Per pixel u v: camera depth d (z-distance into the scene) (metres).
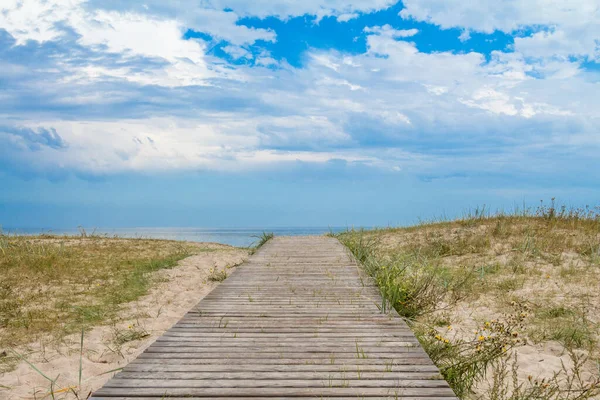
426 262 9.69
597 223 12.88
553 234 12.01
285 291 7.23
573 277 8.45
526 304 6.98
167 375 3.73
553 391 3.92
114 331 6.32
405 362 4.02
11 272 10.59
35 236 18.05
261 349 4.39
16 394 4.25
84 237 18.95
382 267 8.47
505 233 12.97
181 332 4.97
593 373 4.69
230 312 5.87
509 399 3.91
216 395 3.36
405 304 6.54
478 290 8.14
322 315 5.72
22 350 5.54
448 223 16.27
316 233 21.25
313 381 3.60
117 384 3.55
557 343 5.54
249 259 11.02
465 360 4.36
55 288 9.26
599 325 6.07
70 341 5.86
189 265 12.43
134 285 9.63
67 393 4.28
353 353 4.26
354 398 3.30
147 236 20.84
